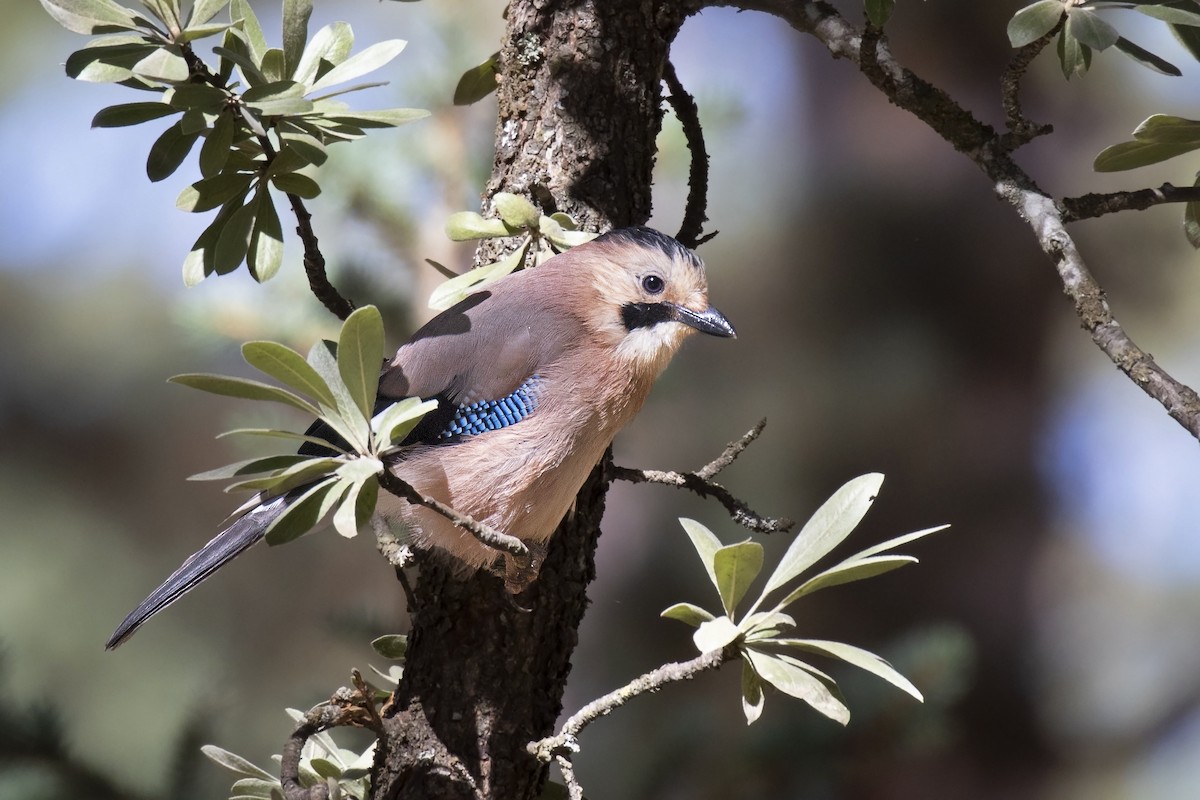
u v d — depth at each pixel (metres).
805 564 5.54
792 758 9.63
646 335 7.23
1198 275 17.34
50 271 18.02
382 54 5.82
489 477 6.75
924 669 9.94
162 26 6.19
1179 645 18.12
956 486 16.77
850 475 16.64
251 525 6.79
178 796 8.46
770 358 17.20
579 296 7.28
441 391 7.15
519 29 6.84
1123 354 5.29
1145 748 17.42
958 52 17.20
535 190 6.55
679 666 5.66
